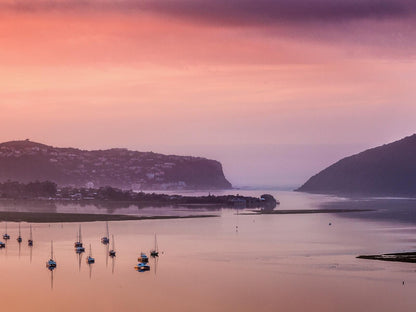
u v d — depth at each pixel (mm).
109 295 168750
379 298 163125
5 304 160250
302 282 181625
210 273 195625
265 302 159875
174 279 187000
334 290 171625
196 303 159500
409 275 189375
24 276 194750
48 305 159000
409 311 151750
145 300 162875
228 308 154750
